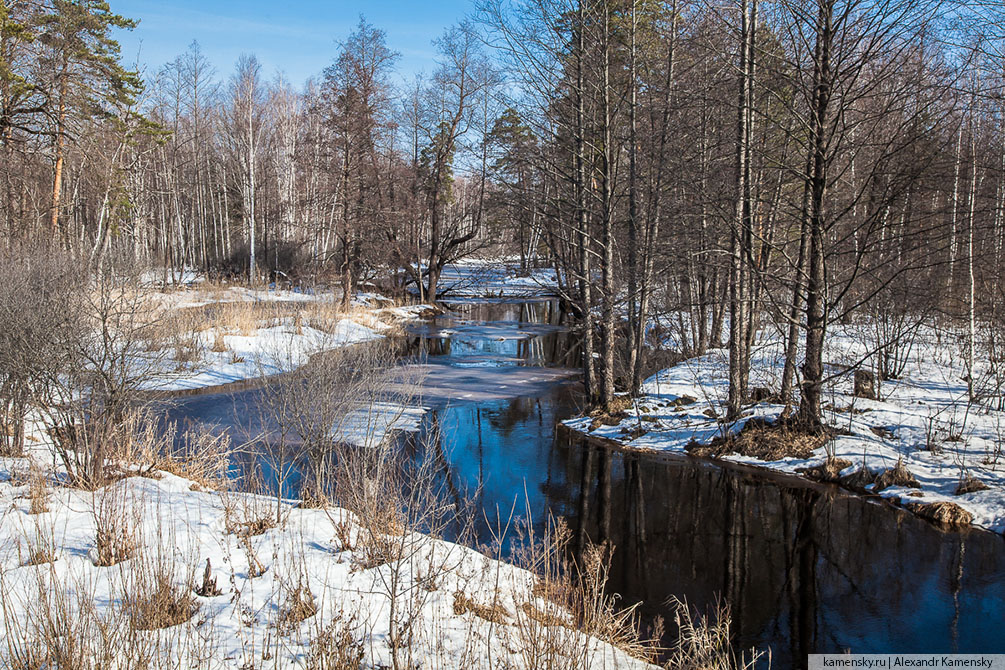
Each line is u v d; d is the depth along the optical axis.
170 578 4.77
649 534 8.90
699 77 13.74
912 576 7.77
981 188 15.95
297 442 11.68
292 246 40.38
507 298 46.75
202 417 13.50
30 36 20.89
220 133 46.75
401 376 16.20
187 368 16.27
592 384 15.36
